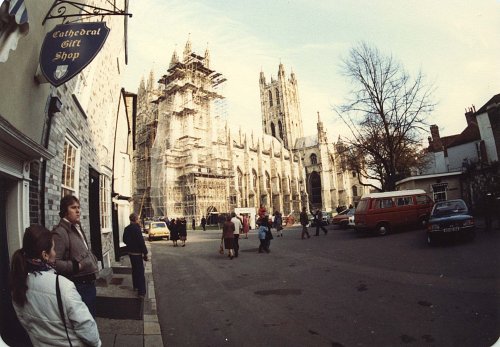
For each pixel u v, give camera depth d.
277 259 12.91
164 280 10.08
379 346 4.48
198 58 60.56
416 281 7.68
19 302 2.52
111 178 13.23
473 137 29.47
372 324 5.31
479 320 5.10
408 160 32.62
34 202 5.09
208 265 12.54
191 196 51.25
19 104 4.29
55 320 2.43
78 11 6.56
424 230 17.62
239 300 7.29
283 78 96.31
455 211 13.52
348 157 34.09
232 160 63.53
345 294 7.16
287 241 20.08
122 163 18.45
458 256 9.91
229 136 64.50
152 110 62.41
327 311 6.12
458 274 7.89
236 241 14.48
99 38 4.75
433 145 39.12
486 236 12.95
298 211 80.25
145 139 61.69
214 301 7.34
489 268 8.12
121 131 17.94
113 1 11.35
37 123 5.04
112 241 13.27
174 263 13.60
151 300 7.31
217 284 9.10
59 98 6.22
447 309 5.71
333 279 8.68
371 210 17.83
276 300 7.09
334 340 4.80
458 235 12.02
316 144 89.69
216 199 54.69
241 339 5.04
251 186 70.12
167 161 52.03
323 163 86.69
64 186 7.05
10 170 4.09
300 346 4.66
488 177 22.02
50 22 5.32
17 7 3.44
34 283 2.50
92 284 3.82
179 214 51.69
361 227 18.28
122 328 5.41
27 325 2.52
